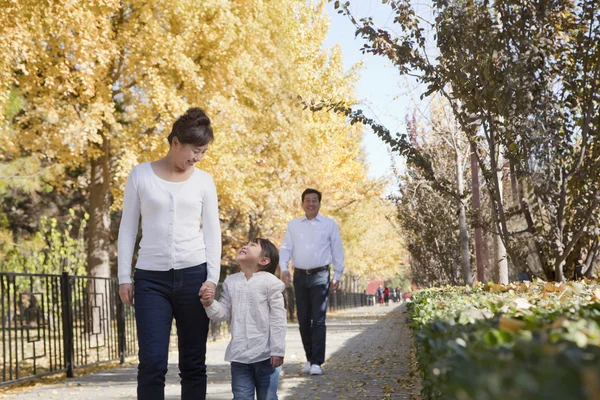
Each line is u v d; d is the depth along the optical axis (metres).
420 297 6.61
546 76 6.92
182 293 4.10
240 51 16.08
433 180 9.08
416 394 6.18
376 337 14.84
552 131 6.84
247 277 4.56
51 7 12.56
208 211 4.27
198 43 15.63
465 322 2.23
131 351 11.77
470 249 17.97
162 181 4.16
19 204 27.25
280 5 19.16
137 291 4.10
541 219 7.26
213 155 15.26
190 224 4.18
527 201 7.57
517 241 7.65
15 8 11.51
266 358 4.43
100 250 16.91
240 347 4.42
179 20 14.78
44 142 15.01
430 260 20.28
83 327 9.62
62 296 8.98
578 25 7.16
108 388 7.66
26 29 12.27
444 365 1.42
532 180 6.99
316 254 7.97
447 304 3.95
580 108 7.39
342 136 30.36
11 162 18.27
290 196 21.03
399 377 7.66
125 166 14.09
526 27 7.06
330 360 9.73
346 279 55.16
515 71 6.71
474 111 7.66
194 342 4.19
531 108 6.75
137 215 4.21
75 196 28.22
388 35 7.95
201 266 4.18
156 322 4.02
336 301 41.25
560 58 7.24
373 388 6.82
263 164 20.41
